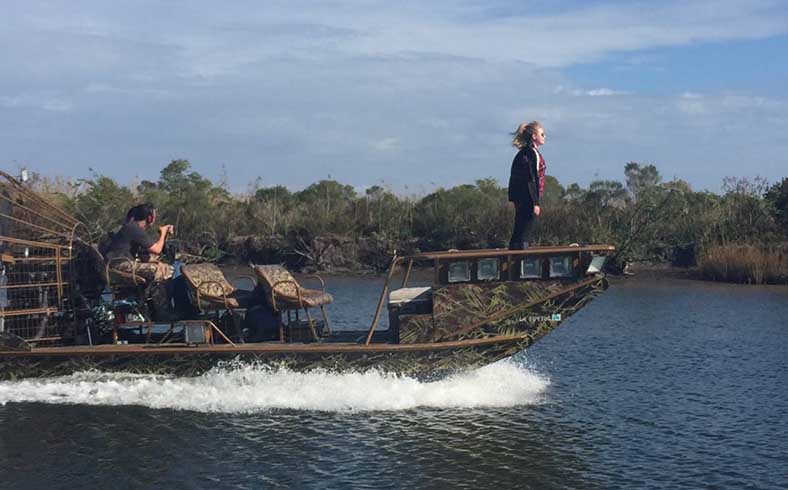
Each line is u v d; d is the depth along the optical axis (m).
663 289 20.22
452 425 8.77
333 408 9.24
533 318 9.55
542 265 9.49
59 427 8.50
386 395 9.42
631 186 25.31
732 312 16.58
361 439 8.28
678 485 7.19
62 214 10.55
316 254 24.36
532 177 9.93
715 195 25.56
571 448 8.09
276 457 7.75
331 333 10.59
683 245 23.81
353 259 24.27
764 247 22.41
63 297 10.01
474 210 24.56
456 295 9.54
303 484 7.12
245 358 9.56
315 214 25.86
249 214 26.62
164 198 26.16
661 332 14.36
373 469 7.48
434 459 7.75
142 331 10.78
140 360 9.62
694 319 15.73
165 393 9.41
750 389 10.38
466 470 7.49
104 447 7.98
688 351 12.70
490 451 8.00
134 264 9.86
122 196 24.81
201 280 9.63
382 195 26.70
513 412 9.32
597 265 9.41
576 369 11.50
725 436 8.51
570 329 14.71
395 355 9.55
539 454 7.92
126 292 10.10
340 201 27.11
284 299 9.75
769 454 7.97
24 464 7.57
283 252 24.72
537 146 10.07
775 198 24.59
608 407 9.55
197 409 9.06
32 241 9.88
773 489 7.10
